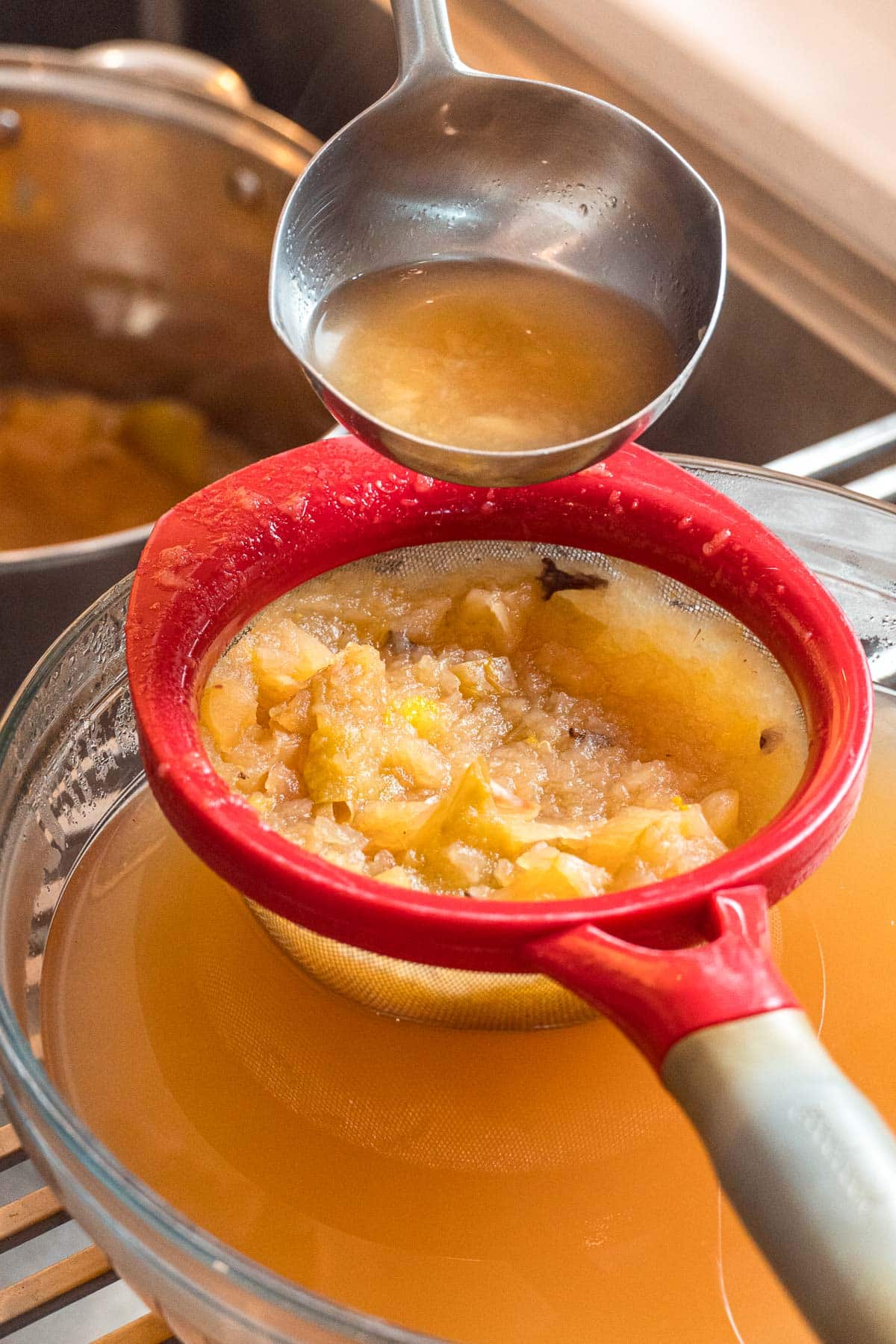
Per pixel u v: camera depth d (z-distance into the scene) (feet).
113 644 2.26
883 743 2.31
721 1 3.29
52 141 3.48
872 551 2.41
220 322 3.68
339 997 2.09
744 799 2.11
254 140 3.35
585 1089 2.04
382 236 2.16
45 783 2.19
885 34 3.26
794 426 3.09
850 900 2.18
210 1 3.91
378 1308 1.94
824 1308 1.67
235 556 2.09
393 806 2.05
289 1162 2.01
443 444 2.04
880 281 3.03
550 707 2.20
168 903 2.17
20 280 3.75
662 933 1.84
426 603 2.24
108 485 3.78
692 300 2.08
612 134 2.11
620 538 2.18
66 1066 2.07
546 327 2.14
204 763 1.94
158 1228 1.86
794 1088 1.71
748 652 2.14
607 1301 1.94
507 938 1.83
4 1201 2.19
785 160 3.10
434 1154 2.01
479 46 3.44
